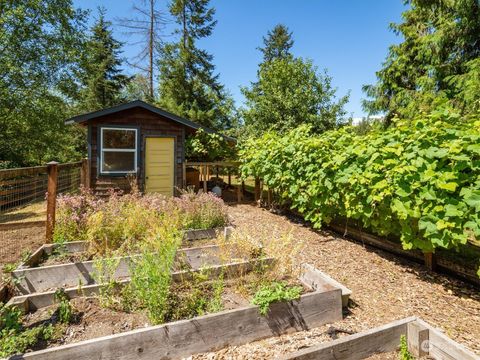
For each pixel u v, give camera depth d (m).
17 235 4.83
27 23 13.84
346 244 4.88
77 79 16.20
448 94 9.91
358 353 2.07
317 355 1.94
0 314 2.29
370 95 12.99
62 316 2.42
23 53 13.98
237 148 10.59
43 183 5.02
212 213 5.27
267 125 15.77
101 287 2.79
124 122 8.93
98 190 8.64
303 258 4.22
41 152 15.62
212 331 2.26
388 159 3.68
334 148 5.18
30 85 14.32
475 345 2.33
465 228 2.89
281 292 2.54
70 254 3.96
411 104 10.82
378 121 12.27
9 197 4.21
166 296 2.60
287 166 5.99
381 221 4.00
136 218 4.36
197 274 3.03
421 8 10.70
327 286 2.86
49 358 1.86
